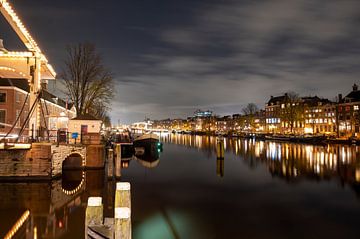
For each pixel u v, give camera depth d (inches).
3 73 967.6
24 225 547.5
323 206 720.3
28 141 936.9
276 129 4980.3
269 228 563.2
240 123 6392.7
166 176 1128.2
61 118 1674.5
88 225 206.2
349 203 750.5
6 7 668.1
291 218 626.5
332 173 1205.1
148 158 1802.4
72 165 1151.0
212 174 1187.9
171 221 590.2
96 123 1373.0
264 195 828.6
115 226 182.7
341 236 528.7
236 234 528.4
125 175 1131.3
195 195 821.2
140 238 500.7
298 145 2834.6
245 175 1164.5
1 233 507.8
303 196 819.4
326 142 3002.0
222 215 637.9
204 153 2155.5
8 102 1612.9
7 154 881.5
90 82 1638.8
